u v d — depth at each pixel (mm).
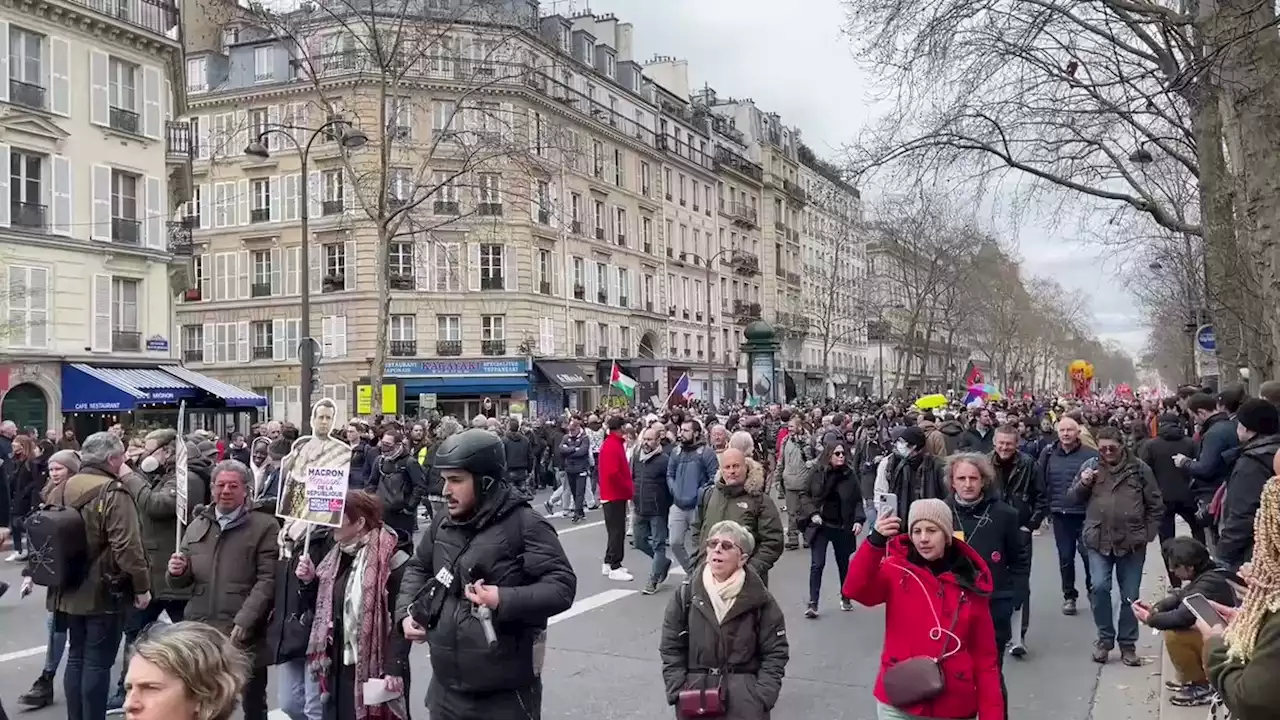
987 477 6371
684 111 63406
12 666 8352
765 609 4555
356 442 14430
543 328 45312
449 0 34625
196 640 2697
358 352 42562
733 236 68062
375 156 41594
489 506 4191
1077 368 52250
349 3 29172
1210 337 23812
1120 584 8141
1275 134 9164
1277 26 9016
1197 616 3545
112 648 6109
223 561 5488
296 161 44062
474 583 4055
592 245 49781
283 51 44750
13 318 26156
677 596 4676
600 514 20094
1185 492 10859
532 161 34281
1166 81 12492
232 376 45219
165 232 31453
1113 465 8156
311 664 5051
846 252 80375
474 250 43531
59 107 27438
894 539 4504
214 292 45812
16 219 26281
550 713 6914
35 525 5887
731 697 4402
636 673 7930
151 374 29562
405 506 13094
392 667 4855
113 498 6094
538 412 44375
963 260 58312
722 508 7473
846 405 39375
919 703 4211
